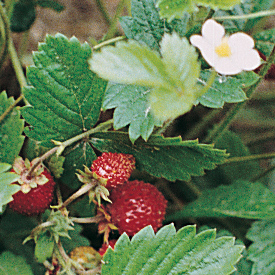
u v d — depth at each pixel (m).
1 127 0.23
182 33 0.22
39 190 0.22
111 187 0.22
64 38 0.22
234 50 0.19
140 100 0.21
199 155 0.22
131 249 0.21
